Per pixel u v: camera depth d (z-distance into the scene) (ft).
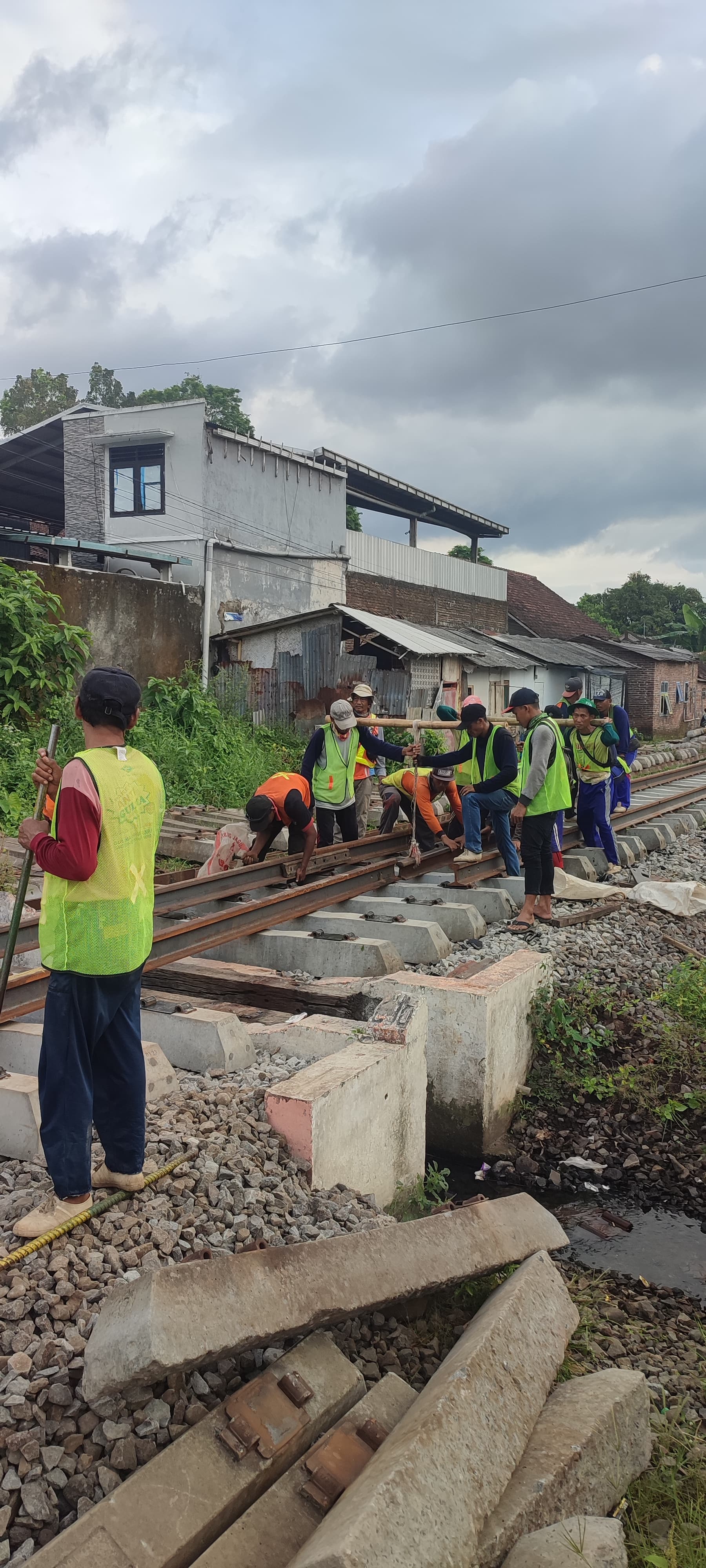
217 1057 15.24
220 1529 7.75
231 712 63.16
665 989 23.31
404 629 76.84
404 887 26.63
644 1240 16.31
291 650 70.44
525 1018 20.56
